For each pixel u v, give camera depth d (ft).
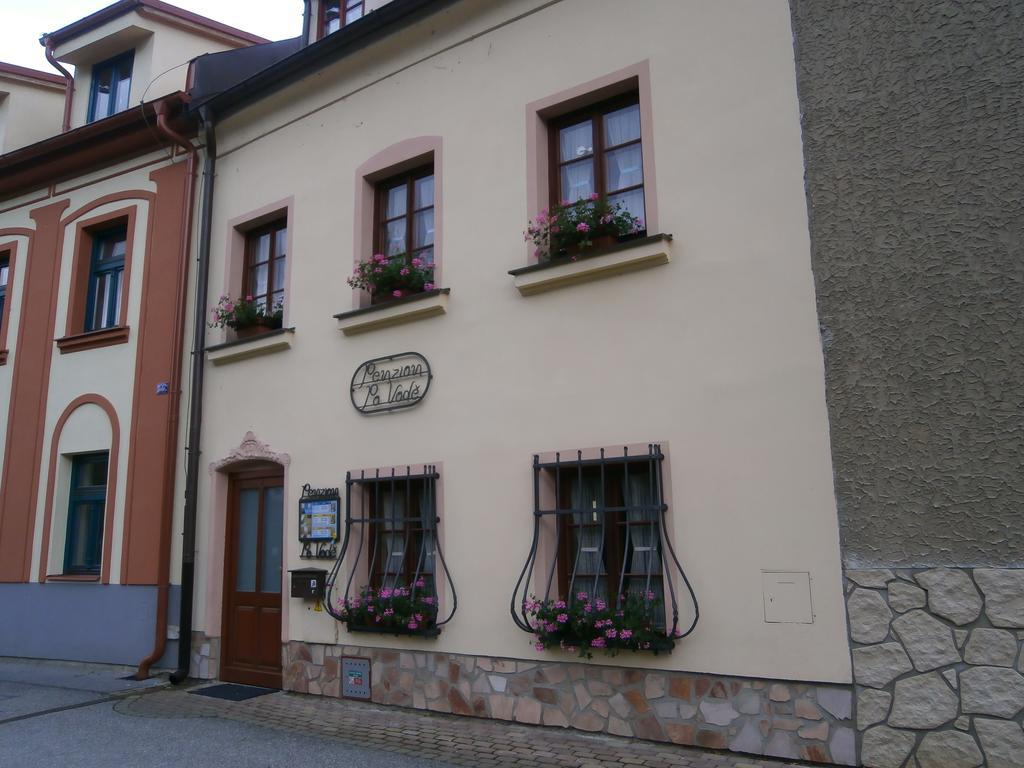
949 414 15.97
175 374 30.83
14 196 38.81
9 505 34.94
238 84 30.17
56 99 44.91
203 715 23.11
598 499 20.57
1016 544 15.06
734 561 17.89
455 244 24.13
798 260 18.13
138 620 29.91
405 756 18.54
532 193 22.80
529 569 20.76
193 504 29.25
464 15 25.32
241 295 30.78
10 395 36.27
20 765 18.66
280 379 27.89
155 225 33.42
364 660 23.84
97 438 32.94
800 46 18.85
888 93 17.58
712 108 19.90
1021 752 14.52
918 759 15.38
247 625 27.58
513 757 18.12
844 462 16.89
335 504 25.32
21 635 33.17
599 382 20.59
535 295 22.15
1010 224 15.92
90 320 35.58
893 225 17.08
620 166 22.29
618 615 18.65
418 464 23.68
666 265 19.98
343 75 28.37
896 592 16.01
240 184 31.01
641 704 18.67
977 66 16.72
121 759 18.89
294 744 19.81
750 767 16.60
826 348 17.46
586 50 22.48
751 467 17.99
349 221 27.22
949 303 16.28
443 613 22.31
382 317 25.03
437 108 25.53
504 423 22.12
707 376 18.93
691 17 20.65
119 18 38.22
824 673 16.52
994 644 15.01
